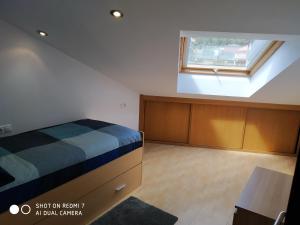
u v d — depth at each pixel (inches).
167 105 141.0
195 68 122.6
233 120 136.3
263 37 70.4
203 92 123.3
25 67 86.7
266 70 102.7
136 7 57.1
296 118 130.6
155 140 146.0
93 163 70.9
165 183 100.1
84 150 69.2
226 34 68.1
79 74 106.3
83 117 112.7
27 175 54.2
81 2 58.6
